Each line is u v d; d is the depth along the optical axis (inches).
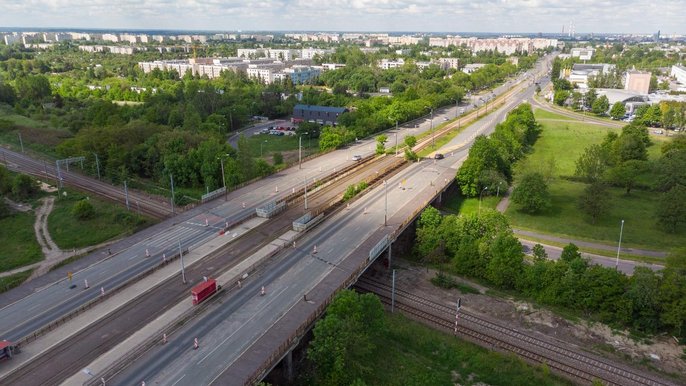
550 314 3548.2
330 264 3747.5
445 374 2920.8
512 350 3139.8
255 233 4360.2
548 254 4389.8
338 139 7554.1
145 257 3961.6
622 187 6181.1
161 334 2883.9
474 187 5767.7
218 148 6112.2
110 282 3592.5
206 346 2775.6
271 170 6171.3
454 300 3732.8
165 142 6437.0
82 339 2888.8
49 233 4724.4
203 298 3245.6
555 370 2952.8
